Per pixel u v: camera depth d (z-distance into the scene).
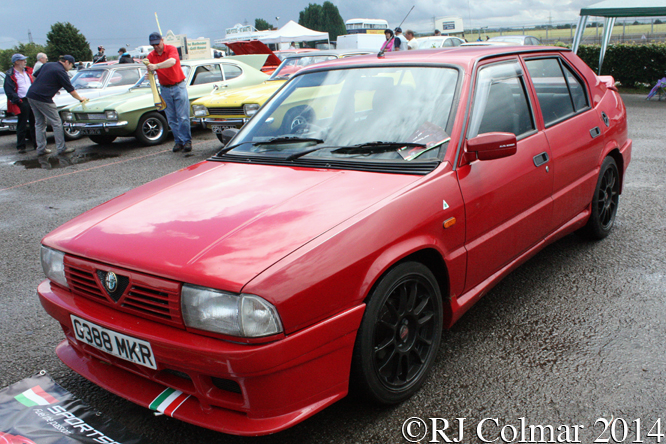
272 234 2.01
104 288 2.11
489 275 2.86
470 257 2.60
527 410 2.31
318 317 1.93
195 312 1.86
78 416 2.30
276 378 1.86
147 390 2.14
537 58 3.45
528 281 3.59
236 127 8.75
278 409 1.90
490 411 2.31
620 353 2.69
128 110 9.55
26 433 2.16
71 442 2.11
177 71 8.59
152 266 1.95
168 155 8.88
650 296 3.27
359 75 3.10
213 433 2.25
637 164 6.68
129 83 11.81
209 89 10.84
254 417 1.90
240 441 2.20
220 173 2.75
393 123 2.74
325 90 3.13
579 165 3.51
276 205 2.25
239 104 8.58
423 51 3.26
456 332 2.99
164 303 1.94
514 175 2.83
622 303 3.21
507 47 3.29
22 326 3.29
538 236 3.20
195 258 1.93
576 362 2.63
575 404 2.33
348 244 2.01
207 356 1.82
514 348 2.79
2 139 12.08
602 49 15.82
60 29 61.53
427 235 2.31
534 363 2.65
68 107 10.01
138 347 1.98
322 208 2.18
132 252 2.05
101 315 2.10
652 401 2.32
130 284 2.01
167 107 8.78
